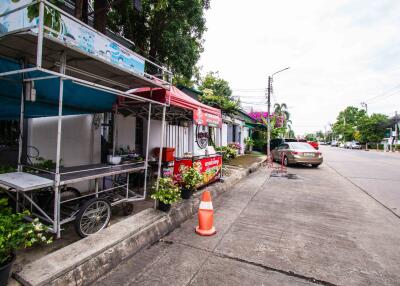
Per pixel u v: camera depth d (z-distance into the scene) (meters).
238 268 2.93
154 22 10.38
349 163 15.52
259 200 6.13
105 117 6.21
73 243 2.95
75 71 3.76
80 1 5.38
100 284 2.60
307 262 3.10
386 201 6.16
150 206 4.71
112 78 4.29
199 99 12.47
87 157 5.62
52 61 3.50
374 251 3.43
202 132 11.68
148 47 11.51
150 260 3.11
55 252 2.72
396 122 37.66
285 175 10.23
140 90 5.00
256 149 23.61
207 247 3.48
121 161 4.90
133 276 2.76
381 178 9.66
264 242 3.66
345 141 56.88
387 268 2.99
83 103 4.95
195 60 11.82
